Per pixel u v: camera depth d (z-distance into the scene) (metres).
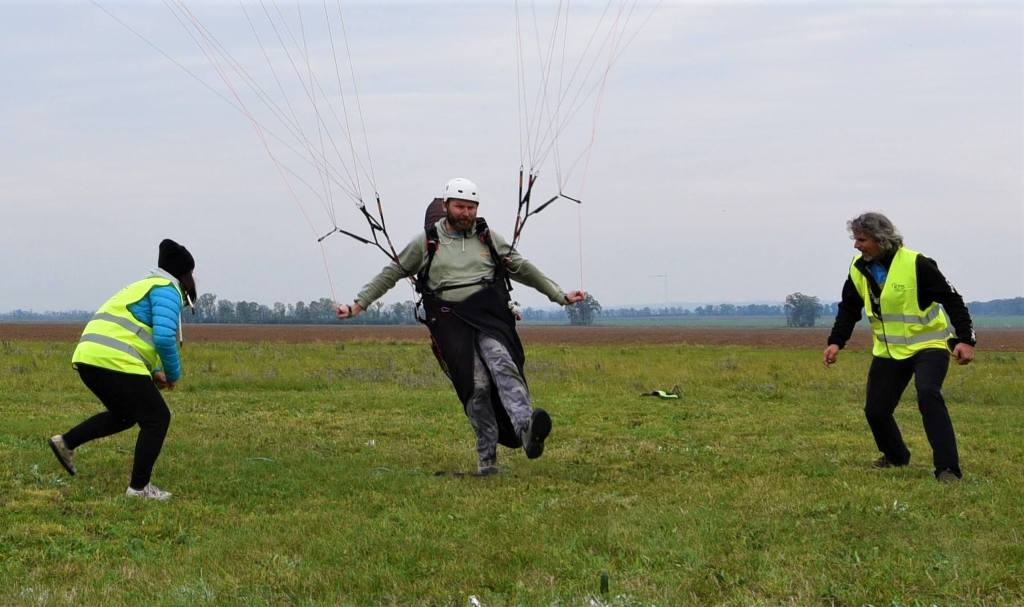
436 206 8.23
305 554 5.39
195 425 11.28
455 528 6.00
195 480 7.68
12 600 4.51
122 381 6.92
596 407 13.91
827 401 15.27
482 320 7.88
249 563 5.19
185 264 7.20
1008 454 9.59
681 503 6.73
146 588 4.77
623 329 111.19
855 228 8.16
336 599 4.61
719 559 5.19
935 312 8.15
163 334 6.94
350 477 7.84
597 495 7.09
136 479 6.96
